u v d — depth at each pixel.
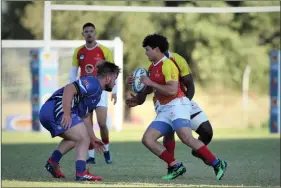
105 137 37.75
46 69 68.50
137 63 105.12
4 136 64.88
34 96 72.25
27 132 71.94
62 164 36.78
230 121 107.75
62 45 65.88
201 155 28.44
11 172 32.06
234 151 48.97
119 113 73.44
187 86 30.48
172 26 105.56
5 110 90.81
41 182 26.34
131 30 104.38
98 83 26.92
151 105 105.88
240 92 109.75
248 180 30.36
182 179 29.56
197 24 104.81
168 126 28.42
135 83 29.75
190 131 28.33
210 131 30.78
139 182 27.45
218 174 28.52
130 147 50.75
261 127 100.06
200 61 106.38
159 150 28.47
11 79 80.06
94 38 37.62
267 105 107.94
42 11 111.88
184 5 104.38
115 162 38.69
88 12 103.94
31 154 44.09
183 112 28.31
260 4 98.75
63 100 26.33
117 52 67.69
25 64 79.25
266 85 110.19
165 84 28.17
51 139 60.22
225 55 107.12
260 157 43.97
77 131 26.80
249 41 107.81
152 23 105.19
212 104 109.75
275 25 107.75
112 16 104.12
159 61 28.25
